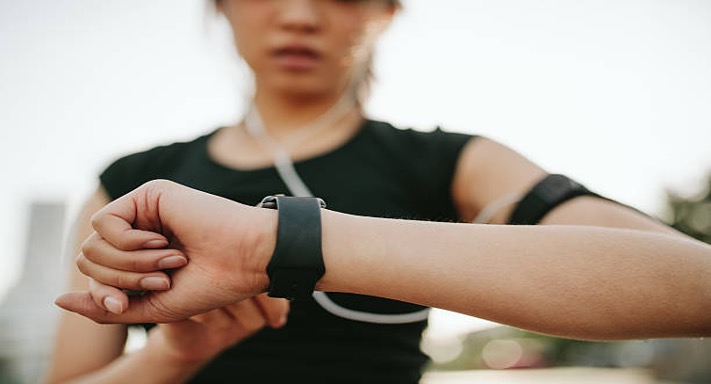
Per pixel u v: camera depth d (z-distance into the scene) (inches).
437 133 43.9
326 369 38.9
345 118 46.4
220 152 47.3
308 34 41.1
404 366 40.7
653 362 540.1
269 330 39.7
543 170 37.2
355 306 39.4
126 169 48.7
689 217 631.2
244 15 41.9
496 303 24.2
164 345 35.6
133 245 24.4
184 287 24.9
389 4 47.9
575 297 23.7
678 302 23.6
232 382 39.3
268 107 46.3
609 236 25.1
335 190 42.4
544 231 25.5
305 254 24.2
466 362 898.7
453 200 41.6
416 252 24.7
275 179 43.6
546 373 697.0
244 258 24.6
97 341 43.9
